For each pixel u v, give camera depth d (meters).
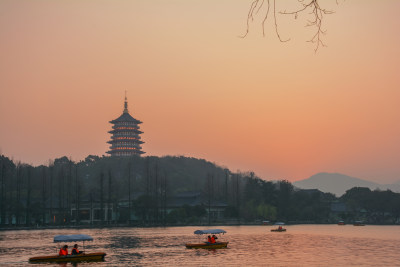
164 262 67.25
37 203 156.62
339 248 88.31
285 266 64.88
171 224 167.62
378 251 83.50
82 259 66.81
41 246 86.44
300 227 173.50
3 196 156.12
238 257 73.19
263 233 129.50
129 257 72.12
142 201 165.50
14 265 64.25
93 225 154.88
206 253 77.75
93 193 182.38
